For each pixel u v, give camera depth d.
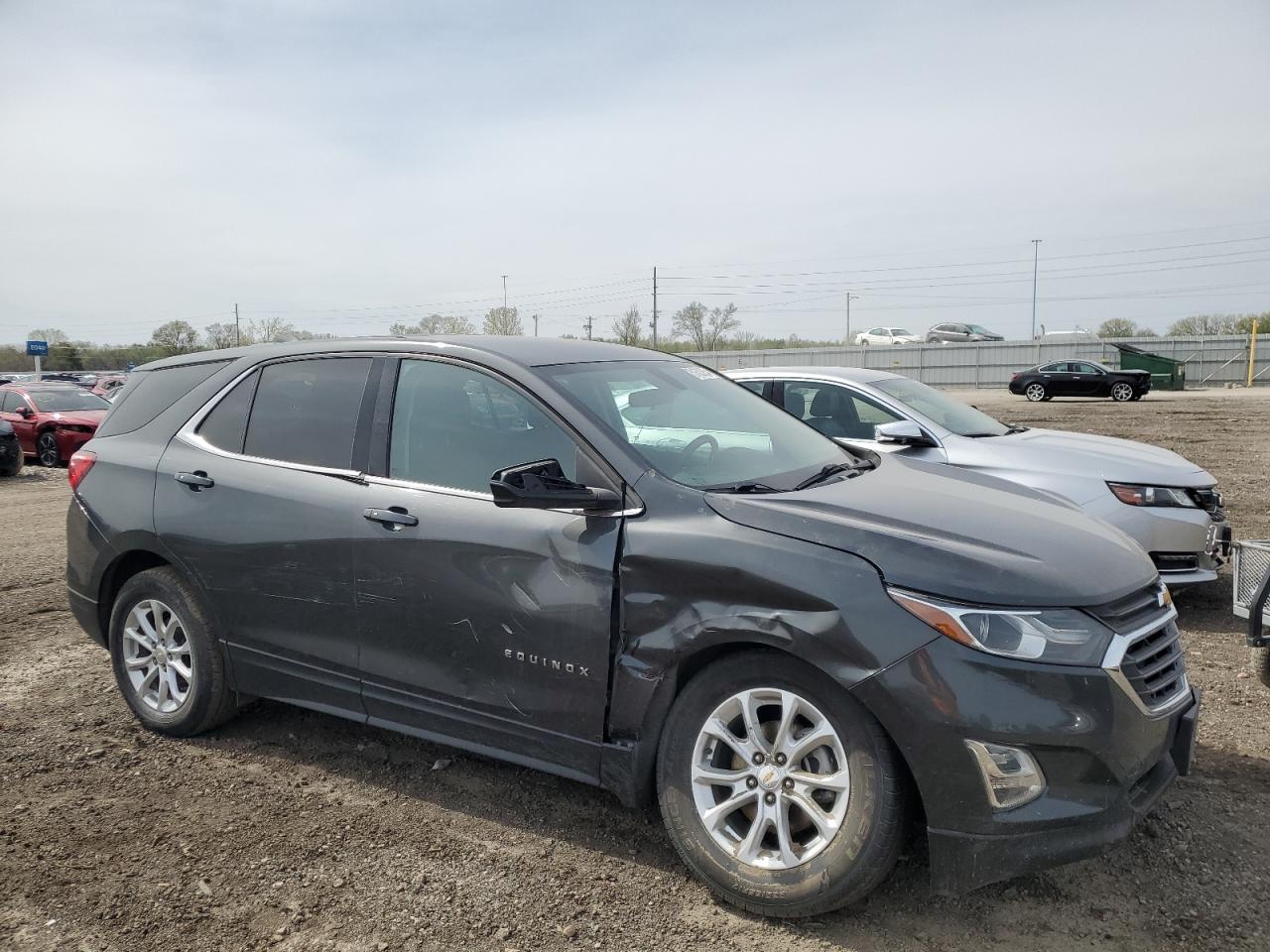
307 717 4.40
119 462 4.26
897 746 2.60
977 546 2.78
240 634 3.90
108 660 5.30
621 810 3.49
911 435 5.95
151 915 2.86
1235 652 5.11
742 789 2.83
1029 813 2.50
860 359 48.44
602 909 2.86
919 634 2.55
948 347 46.31
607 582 3.01
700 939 2.71
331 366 3.88
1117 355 42.16
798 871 2.71
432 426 3.54
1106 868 3.02
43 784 3.73
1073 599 2.64
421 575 3.37
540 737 3.20
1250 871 2.99
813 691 2.70
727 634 2.79
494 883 3.01
